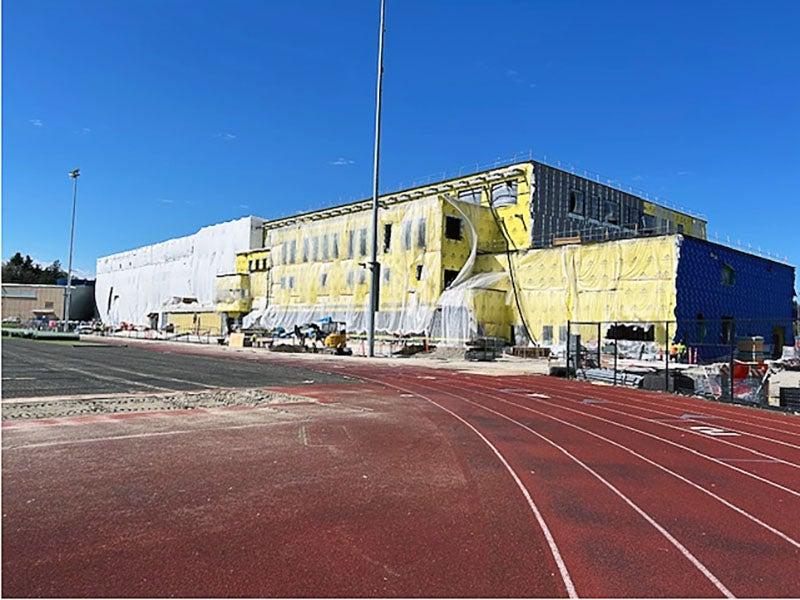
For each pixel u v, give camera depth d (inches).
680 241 1590.8
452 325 1902.1
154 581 188.5
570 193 2225.6
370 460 364.5
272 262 2871.6
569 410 636.1
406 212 2197.3
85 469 321.7
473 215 2149.4
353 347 1924.2
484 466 357.4
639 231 2524.6
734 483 335.3
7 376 818.2
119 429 438.6
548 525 252.7
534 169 2102.6
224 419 502.0
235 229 3206.2
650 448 434.0
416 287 2121.1
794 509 286.7
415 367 1288.1
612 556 219.9
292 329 2529.5
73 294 4466.0
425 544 226.5
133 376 882.1
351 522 249.6
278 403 615.5
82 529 232.4
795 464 393.4
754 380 738.2
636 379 946.7
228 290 3056.1
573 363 1184.8
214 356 1562.5
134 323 3996.1
